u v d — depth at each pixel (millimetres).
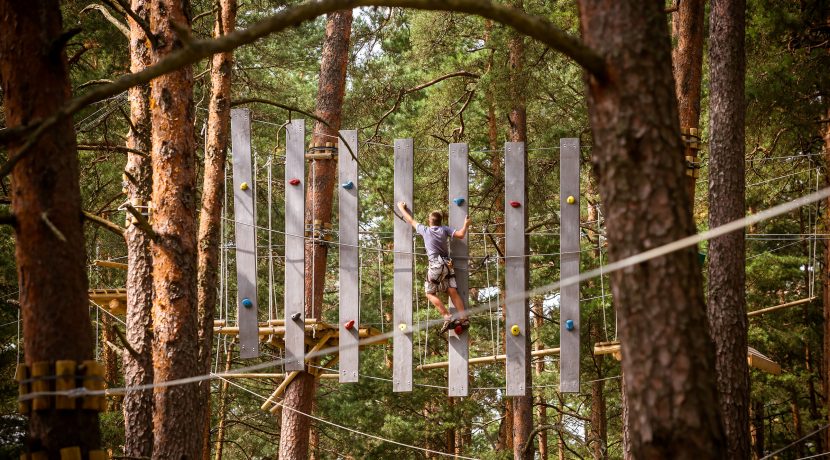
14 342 18219
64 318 6930
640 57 5391
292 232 12688
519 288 12062
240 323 12648
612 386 26469
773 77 16391
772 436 26594
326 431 26031
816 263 25469
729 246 10914
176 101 9953
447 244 12180
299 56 24156
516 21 5039
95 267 21828
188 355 9719
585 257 22188
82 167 19578
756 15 16406
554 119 21734
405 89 21562
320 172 15953
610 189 5398
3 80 7121
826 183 19359
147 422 11492
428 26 21047
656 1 5520
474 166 23922
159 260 9750
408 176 12352
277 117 23422
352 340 12398
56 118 5461
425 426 24688
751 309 23281
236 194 12797
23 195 7004
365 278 26078
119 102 14359
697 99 13531
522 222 12133
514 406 19500
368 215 27844
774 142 19078
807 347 25484
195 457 9648
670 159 5336
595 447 22156
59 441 6766
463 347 12055
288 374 15125
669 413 5152
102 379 7055
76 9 17656
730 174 11055
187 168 9961
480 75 20469
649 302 5262
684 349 5191
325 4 5047
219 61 12180
